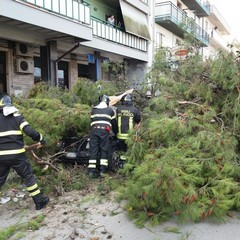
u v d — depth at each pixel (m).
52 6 9.39
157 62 6.67
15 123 3.96
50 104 5.67
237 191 3.76
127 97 5.96
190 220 3.66
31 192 4.09
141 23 17.16
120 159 5.75
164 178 3.19
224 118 4.68
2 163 3.91
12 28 9.37
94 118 5.52
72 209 4.14
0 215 4.03
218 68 4.55
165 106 4.98
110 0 16.12
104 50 13.73
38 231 3.57
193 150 3.95
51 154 5.57
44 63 11.27
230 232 3.45
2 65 10.67
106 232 3.51
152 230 3.52
